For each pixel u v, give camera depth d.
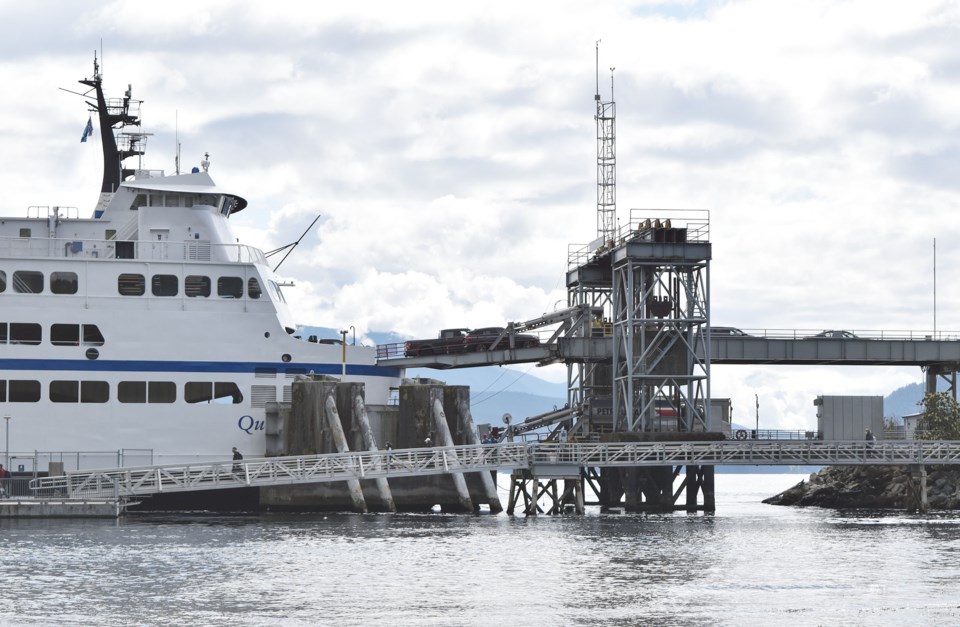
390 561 88.00
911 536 108.31
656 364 137.25
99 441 122.50
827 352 154.50
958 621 68.12
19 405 121.06
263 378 127.81
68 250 127.31
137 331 124.12
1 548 91.62
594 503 158.25
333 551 92.94
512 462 126.94
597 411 148.75
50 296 122.62
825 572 84.31
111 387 123.12
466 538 102.88
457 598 73.56
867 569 85.81
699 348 147.25
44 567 82.88
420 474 121.88
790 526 118.56
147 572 81.62
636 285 142.38
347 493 130.50
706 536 106.56
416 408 134.38
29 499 112.75
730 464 129.12
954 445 133.62
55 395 122.00
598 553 93.31
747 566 86.94
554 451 127.81
